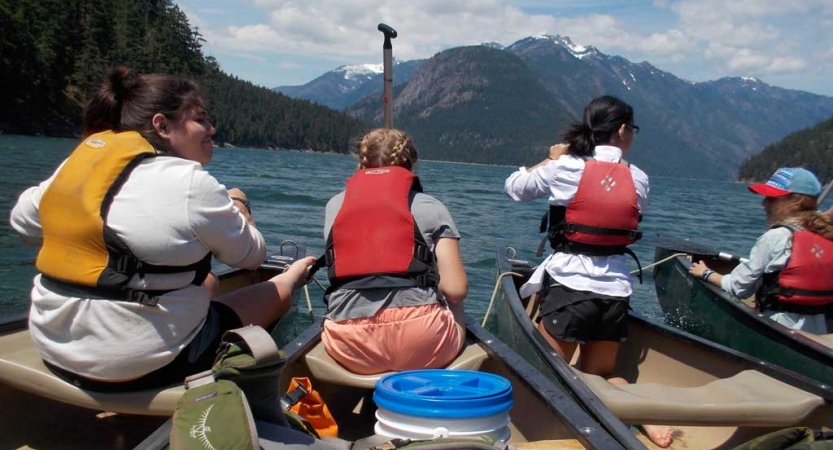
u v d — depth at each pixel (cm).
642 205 343
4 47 5347
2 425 240
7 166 1970
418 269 262
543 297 354
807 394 276
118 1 7850
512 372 269
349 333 262
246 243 221
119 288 199
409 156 292
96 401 210
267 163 4444
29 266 705
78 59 6550
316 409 246
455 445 175
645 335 400
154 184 203
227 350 179
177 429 160
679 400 267
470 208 1845
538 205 2067
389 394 211
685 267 577
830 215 430
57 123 5703
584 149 349
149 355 203
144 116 221
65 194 204
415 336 259
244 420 159
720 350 341
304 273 271
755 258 413
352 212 266
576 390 272
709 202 3494
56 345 207
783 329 390
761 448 210
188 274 210
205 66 8681
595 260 339
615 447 203
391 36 417
